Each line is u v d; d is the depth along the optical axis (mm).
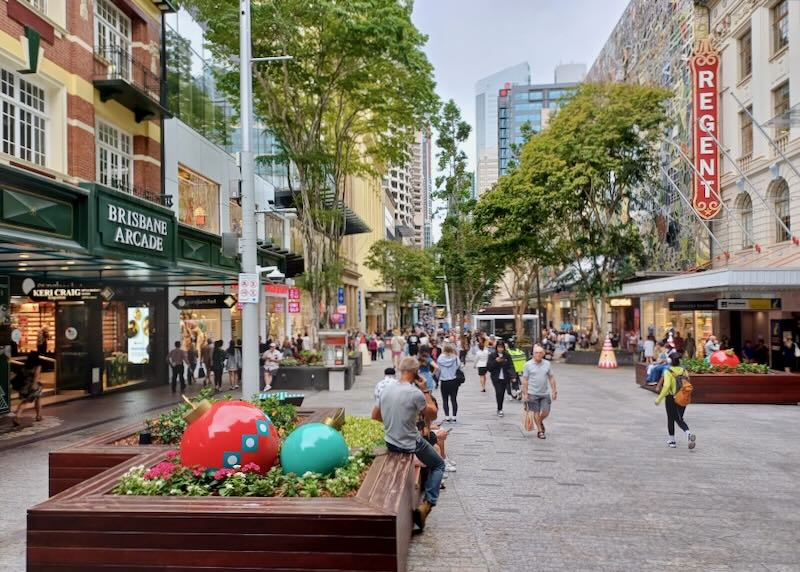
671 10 34688
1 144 13750
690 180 32219
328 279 25062
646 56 39219
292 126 24109
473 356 40062
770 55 25312
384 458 6277
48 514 4578
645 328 38406
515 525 6828
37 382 13914
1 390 13805
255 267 13125
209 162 24609
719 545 6227
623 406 16438
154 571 4523
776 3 25031
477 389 21234
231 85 22984
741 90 27688
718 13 29969
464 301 60625
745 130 27688
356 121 26438
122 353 20547
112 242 12555
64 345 18734
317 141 23891
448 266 50188
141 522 4547
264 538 4504
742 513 7270
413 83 22688
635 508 7461
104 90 17406
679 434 12367
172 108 21734
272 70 22484
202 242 17672
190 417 6227
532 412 12430
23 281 15688
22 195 10289
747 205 27578
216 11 20875
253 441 5574
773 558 5887
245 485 5148
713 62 28391
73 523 4570
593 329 43219
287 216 37094
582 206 32469
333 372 21281
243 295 12859
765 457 10258
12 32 13938
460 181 48438
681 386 10891
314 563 4488
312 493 5039
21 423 13695
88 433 12742
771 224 25438
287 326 37438
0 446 11242
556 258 35625
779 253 24375
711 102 28375
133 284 20312
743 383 16859
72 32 16125
